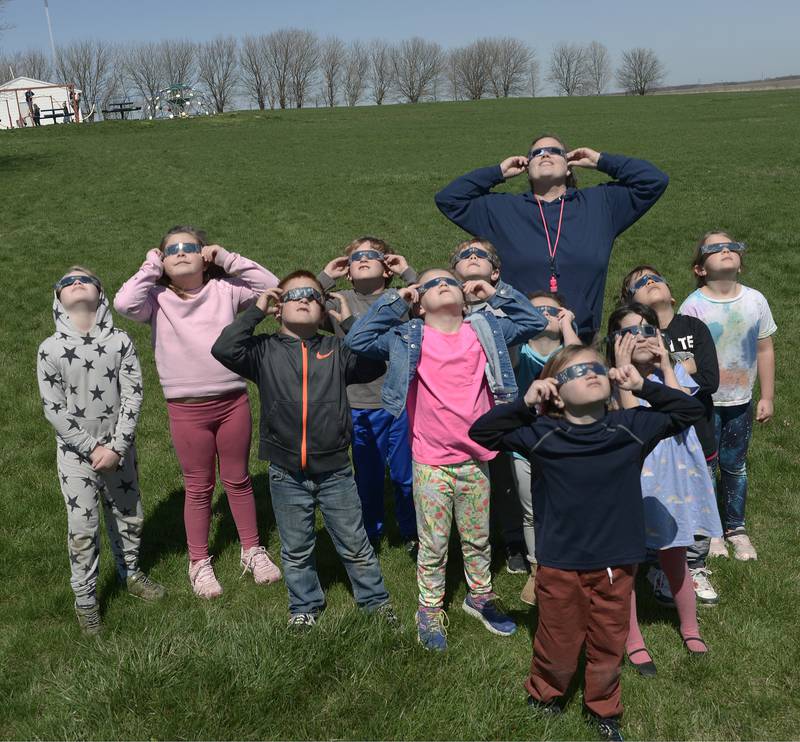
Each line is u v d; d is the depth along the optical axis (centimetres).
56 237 1714
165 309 458
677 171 2380
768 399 516
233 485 484
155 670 365
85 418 425
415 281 477
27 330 1068
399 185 2395
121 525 452
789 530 528
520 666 389
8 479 622
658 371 408
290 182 2495
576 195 492
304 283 413
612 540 335
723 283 493
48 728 346
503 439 351
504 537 492
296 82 13475
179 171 2767
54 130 4703
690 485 400
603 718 347
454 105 7356
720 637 412
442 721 346
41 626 431
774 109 4828
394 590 468
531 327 411
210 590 463
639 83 14988
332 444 404
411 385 411
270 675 364
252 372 415
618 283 1292
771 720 352
